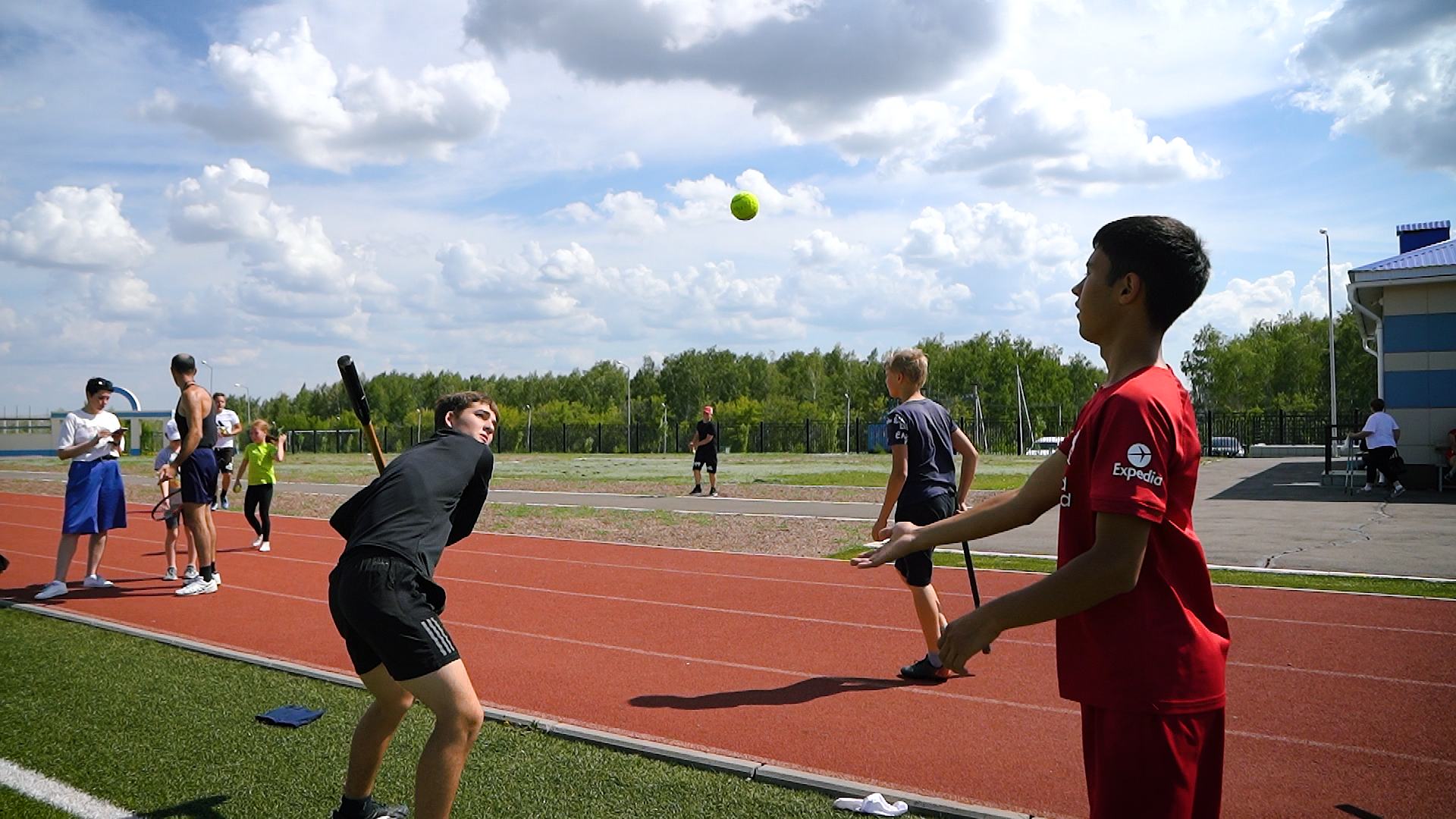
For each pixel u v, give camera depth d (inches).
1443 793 159.8
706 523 576.7
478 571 411.2
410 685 126.8
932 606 231.5
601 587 370.3
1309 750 181.9
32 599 345.4
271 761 171.5
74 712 200.7
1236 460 1282.0
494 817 148.6
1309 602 318.7
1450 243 810.2
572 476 1080.2
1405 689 222.5
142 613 321.1
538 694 223.3
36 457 1839.3
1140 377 80.4
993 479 911.0
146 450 2142.0
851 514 619.8
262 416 3545.8
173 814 149.3
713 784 163.2
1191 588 80.1
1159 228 81.9
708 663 253.6
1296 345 2701.8
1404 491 705.6
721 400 3048.7
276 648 270.2
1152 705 76.8
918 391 235.1
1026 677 236.2
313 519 637.3
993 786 165.3
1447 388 705.0
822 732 194.9
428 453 141.9
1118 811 78.0
